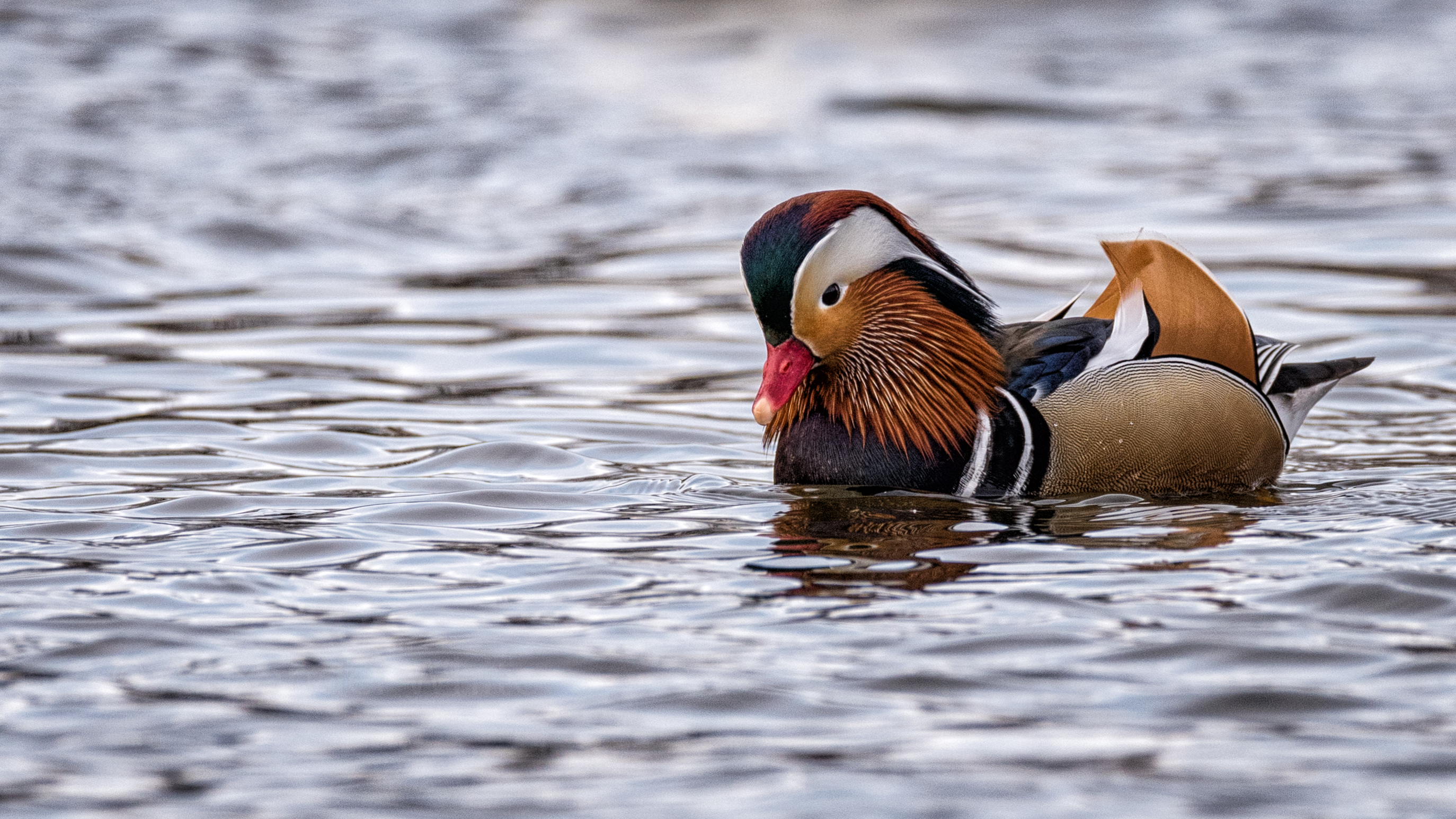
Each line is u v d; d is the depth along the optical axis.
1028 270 20.70
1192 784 6.13
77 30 37.16
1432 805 5.93
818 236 10.87
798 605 8.30
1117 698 6.96
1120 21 41.78
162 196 24.91
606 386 15.30
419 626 7.98
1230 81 35.69
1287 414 11.86
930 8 41.19
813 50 37.84
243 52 36.06
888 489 11.05
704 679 7.22
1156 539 9.57
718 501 10.83
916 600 8.37
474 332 17.78
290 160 27.72
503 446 12.44
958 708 6.88
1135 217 24.03
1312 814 5.88
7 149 27.30
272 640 7.79
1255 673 7.21
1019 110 32.94
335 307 19.06
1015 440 10.79
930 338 10.97
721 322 18.33
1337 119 31.78
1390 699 6.91
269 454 12.36
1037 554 9.25
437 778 6.26
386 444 12.76
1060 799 6.02
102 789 6.18
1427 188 25.59
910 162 28.62
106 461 12.05
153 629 7.93
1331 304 18.55
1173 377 10.92
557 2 41.56
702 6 40.53
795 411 11.38
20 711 6.90
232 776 6.29
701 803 6.02
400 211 24.92
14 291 19.64
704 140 30.31
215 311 18.73
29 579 8.78
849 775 6.24
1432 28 41.50
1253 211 24.23
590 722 6.79
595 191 26.56
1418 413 14.02
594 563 9.16
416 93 33.31
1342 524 9.87
